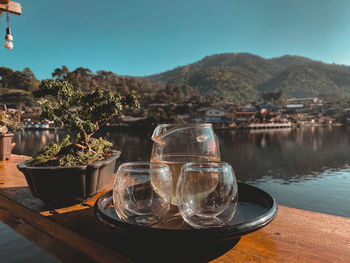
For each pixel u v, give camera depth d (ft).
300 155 85.56
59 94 3.03
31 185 2.91
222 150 97.19
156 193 1.79
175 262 1.70
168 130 2.51
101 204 2.27
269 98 350.23
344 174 57.82
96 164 2.86
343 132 181.57
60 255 2.30
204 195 1.68
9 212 3.11
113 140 114.62
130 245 1.92
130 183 1.78
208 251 1.83
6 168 5.47
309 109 304.71
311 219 2.40
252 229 1.64
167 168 1.88
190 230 1.55
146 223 1.78
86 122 3.13
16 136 132.46
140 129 181.78
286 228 2.20
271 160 76.84
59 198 2.87
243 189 2.58
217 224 1.70
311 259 1.72
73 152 3.10
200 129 2.50
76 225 2.33
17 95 185.98
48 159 3.07
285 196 42.75
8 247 3.72
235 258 1.74
